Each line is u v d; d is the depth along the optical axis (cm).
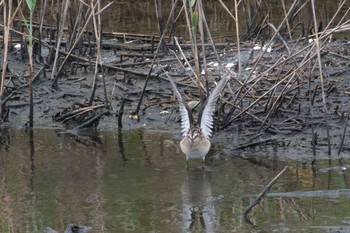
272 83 1597
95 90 1568
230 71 1577
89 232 1008
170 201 1124
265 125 1416
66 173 1257
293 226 1020
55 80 1652
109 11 2448
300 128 1406
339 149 1307
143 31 2139
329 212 1067
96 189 1180
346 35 1970
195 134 1250
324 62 1692
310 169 1247
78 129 1503
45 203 1123
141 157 1335
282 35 1958
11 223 1045
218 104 1477
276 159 1304
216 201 1119
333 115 1444
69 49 1764
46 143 1427
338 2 2402
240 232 1003
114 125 1523
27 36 1811
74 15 1861
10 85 1680
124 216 1066
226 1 2536
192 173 1248
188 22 1446
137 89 1650
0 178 1236
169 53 1855
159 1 1908
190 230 1011
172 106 1567
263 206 1099
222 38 2023
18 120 1553
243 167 1271
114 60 1827
